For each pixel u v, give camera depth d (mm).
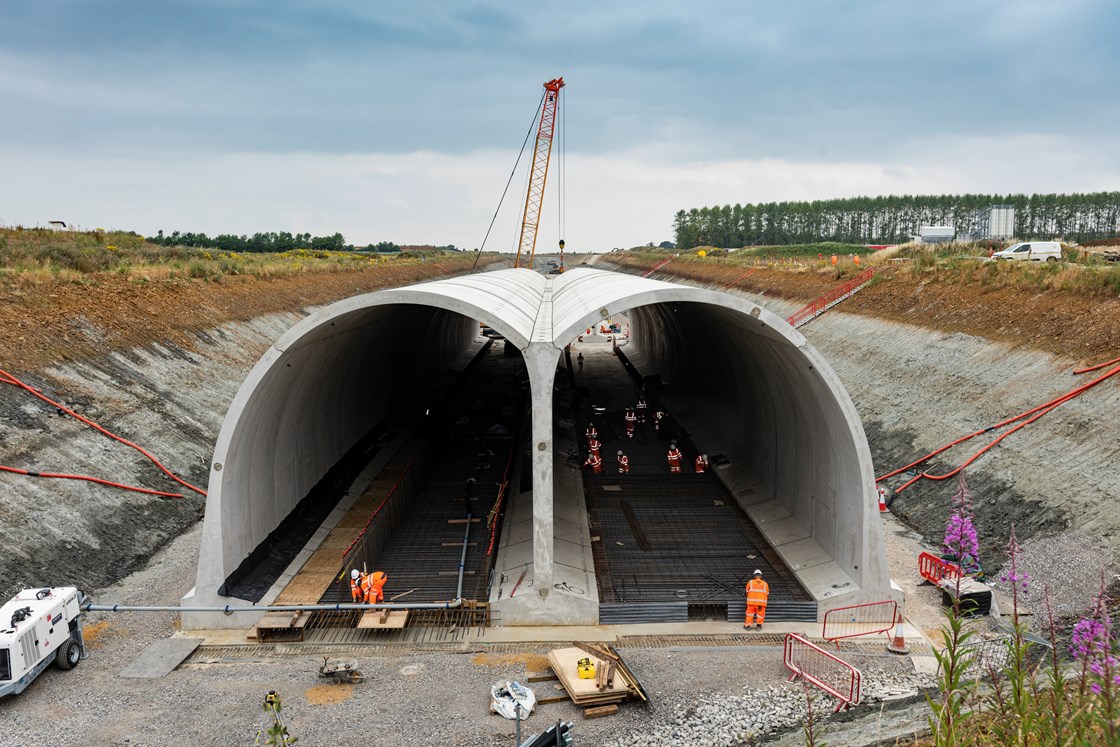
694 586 14195
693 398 27219
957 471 18391
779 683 11148
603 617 13180
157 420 20578
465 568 15414
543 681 11289
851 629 12883
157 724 10125
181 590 14242
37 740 9727
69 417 17984
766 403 18266
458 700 10711
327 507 17141
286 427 15516
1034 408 18594
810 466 15633
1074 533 14211
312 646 12461
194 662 11938
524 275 35906
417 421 25172
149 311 26984
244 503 13742
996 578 14203
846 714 10258
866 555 13070
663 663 11781
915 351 26094
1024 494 16141
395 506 17875
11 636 10477
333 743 9695
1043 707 7418
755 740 9781
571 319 14250
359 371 20344
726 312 14859
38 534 14344
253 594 13336
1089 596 12625
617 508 18500
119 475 17438
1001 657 11383
